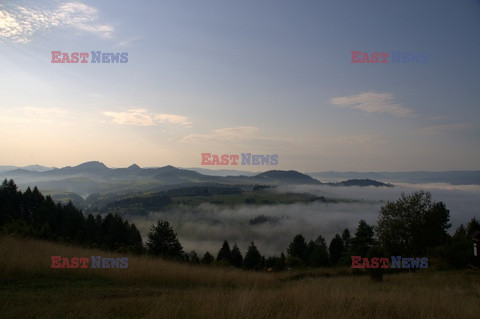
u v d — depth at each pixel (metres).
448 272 26.08
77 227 52.81
